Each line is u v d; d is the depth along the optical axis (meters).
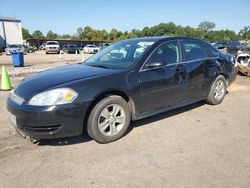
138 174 3.05
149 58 4.23
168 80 4.43
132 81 3.96
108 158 3.41
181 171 3.10
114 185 2.86
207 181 2.91
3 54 37.94
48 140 3.91
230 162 3.30
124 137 4.04
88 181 2.93
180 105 4.84
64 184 2.88
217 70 5.46
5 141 3.91
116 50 4.82
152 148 3.68
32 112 3.35
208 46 5.46
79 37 103.75
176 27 105.19
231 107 5.61
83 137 4.02
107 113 3.78
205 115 5.06
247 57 9.70
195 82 4.99
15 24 58.16
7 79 7.86
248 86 7.94
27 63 19.11
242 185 2.84
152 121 4.71
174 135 4.12
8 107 3.72
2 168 3.18
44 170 3.14
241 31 102.94
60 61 21.23
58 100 3.39
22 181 2.92
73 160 3.36
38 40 74.62
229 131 4.29
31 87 3.64
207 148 3.68
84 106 3.51
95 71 4.04
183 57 4.78
